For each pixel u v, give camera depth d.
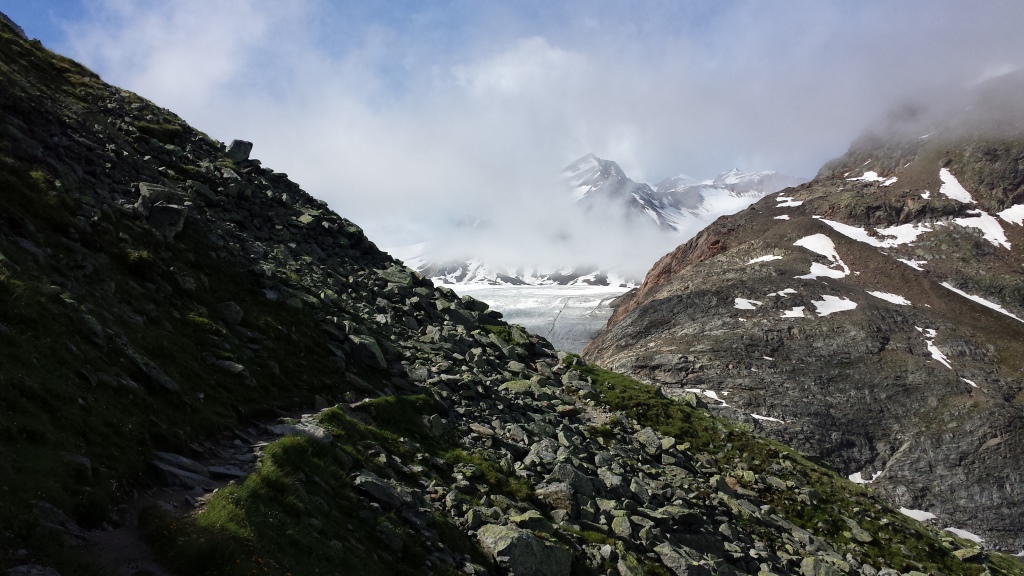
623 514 36.47
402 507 26.50
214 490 20.25
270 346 34.69
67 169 35.91
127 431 20.28
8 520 13.75
